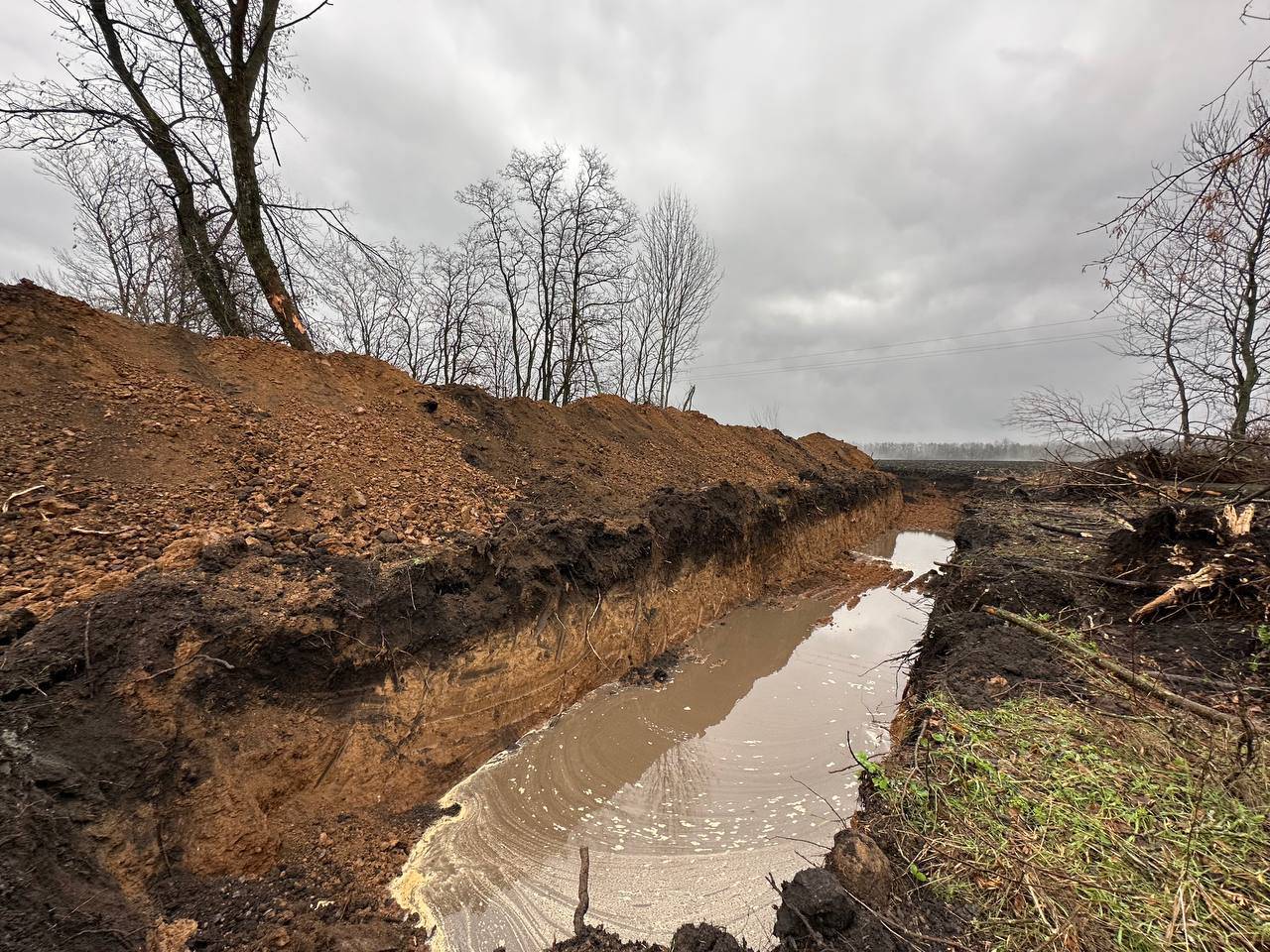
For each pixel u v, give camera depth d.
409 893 3.63
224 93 8.21
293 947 2.96
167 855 2.97
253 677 3.73
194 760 3.25
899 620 9.79
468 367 19.39
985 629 4.94
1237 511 5.20
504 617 5.49
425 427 7.67
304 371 7.30
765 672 7.53
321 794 3.90
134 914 2.67
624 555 7.25
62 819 2.61
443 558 5.25
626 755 5.49
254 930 2.98
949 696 3.83
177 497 4.75
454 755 4.77
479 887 3.78
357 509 5.64
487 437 8.31
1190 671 3.83
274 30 8.62
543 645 5.83
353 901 3.40
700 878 3.95
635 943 3.28
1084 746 3.13
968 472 25.89
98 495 4.41
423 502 6.21
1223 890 2.17
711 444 14.62
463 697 4.98
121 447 4.92
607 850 4.23
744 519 10.55
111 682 3.10
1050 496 12.42
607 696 6.42
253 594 3.99
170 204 9.65
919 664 5.40
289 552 4.62
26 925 2.29
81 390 5.21
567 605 6.21
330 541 4.91
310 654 3.99
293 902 3.22
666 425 13.91
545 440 9.21
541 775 4.97
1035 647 4.47
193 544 4.21
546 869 4.01
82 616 3.24
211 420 5.73
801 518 13.23
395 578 4.73
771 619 9.56
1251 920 2.03
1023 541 7.87
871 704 6.62
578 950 3.22
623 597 7.11
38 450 4.51
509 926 3.51
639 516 8.02
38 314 5.39
